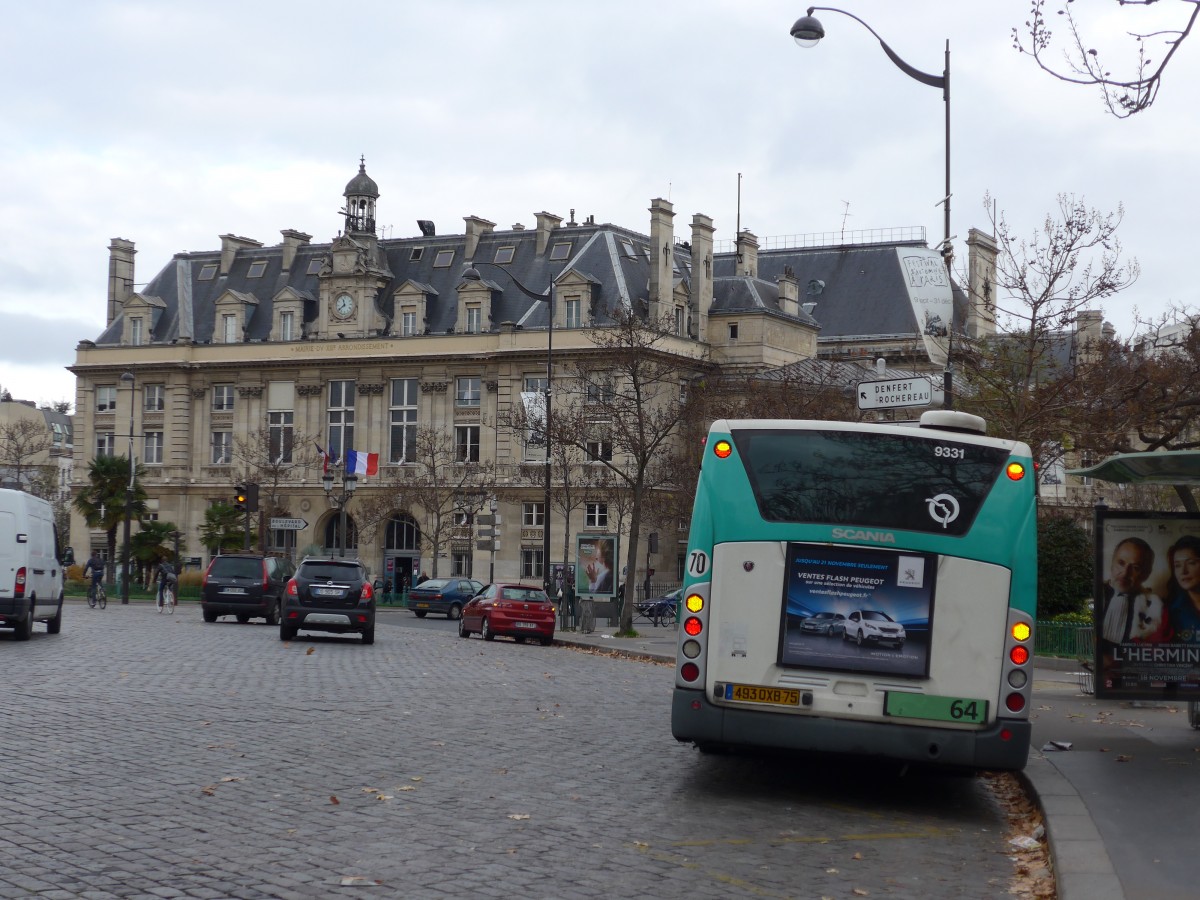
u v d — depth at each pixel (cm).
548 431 5600
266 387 9331
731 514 1329
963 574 1298
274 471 8594
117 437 9756
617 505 7050
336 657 2991
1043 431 2967
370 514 8619
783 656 1302
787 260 10069
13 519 3012
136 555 7806
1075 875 934
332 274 9162
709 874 980
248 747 1487
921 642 1291
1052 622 3366
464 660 3128
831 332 9506
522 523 8375
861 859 1068
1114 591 1623
